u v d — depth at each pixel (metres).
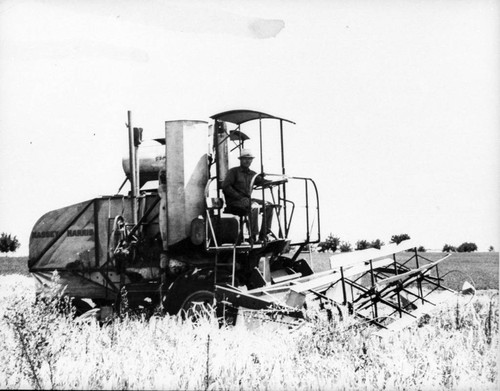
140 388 7.43
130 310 13.00
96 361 8.55
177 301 12.57
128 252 13.40
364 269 11.89
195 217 12.89
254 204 13.00
